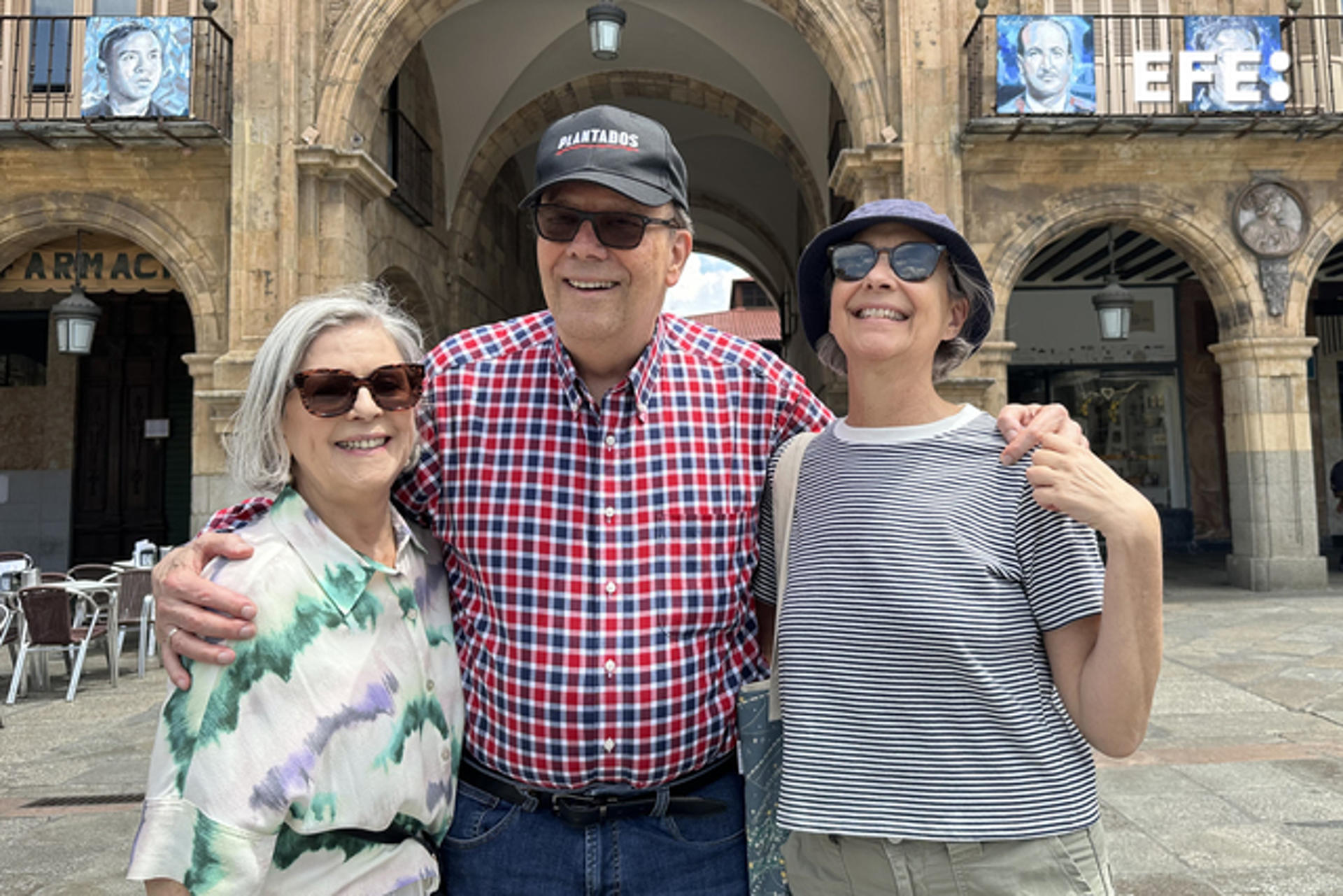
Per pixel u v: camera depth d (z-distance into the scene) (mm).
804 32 11180
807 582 1624
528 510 1748
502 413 1810
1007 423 1595
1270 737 5363
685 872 1747
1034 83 10141
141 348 15148
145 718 6430
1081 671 1445
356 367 1484
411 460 1688
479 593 1765
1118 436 17172
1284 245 11156
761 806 1698
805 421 1944
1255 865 3578
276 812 1329
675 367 1869
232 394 9625
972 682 1453
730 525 1794
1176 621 9414
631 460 1768
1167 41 11336
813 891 1598
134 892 3514
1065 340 17219
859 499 1615
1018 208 10914
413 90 13203
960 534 1519
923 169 10453
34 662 7461
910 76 10492
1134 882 3445
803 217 18625
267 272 9891
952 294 1790
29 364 15039
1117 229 13203
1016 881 1410
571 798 1704
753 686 1733
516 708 1692
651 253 1689
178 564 1407
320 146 9930
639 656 1692
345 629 1468
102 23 9648
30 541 14789
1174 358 17141
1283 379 11234
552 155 1698
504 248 18234
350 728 1430
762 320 32438
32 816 4398
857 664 1518
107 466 15000
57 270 11086
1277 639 8297
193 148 10211
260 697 1354
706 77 15016
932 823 1424
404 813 1541
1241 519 11633
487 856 1725
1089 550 1473
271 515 1501
